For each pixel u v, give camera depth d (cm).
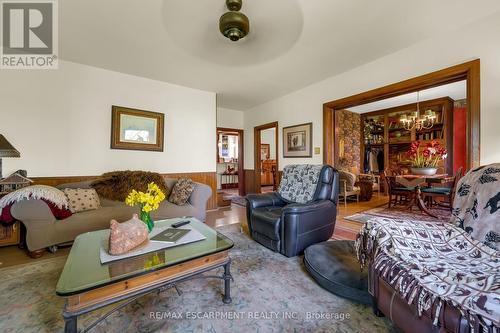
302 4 198
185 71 347
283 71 347
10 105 277
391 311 114
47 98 297
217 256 151
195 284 173
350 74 342
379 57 301
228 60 309
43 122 295
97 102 332
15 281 178
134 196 178
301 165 302
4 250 245
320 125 395
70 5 202
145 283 126
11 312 141
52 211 229
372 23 227
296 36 248
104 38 254
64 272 122
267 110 524
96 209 273
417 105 518
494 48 214
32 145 288
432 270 105
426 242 128
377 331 125
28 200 217
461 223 139
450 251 125
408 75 275
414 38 256
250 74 359
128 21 223
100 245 159
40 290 166
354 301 151
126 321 133
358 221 346
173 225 197
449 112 505
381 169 643
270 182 900
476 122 224
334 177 268
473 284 91
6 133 274
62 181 307
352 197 536
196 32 242
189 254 142
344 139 607
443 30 241
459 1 198
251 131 582
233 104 545
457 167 507
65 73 309
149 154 379
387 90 295
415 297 95
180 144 413
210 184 450
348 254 195
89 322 132
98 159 334
